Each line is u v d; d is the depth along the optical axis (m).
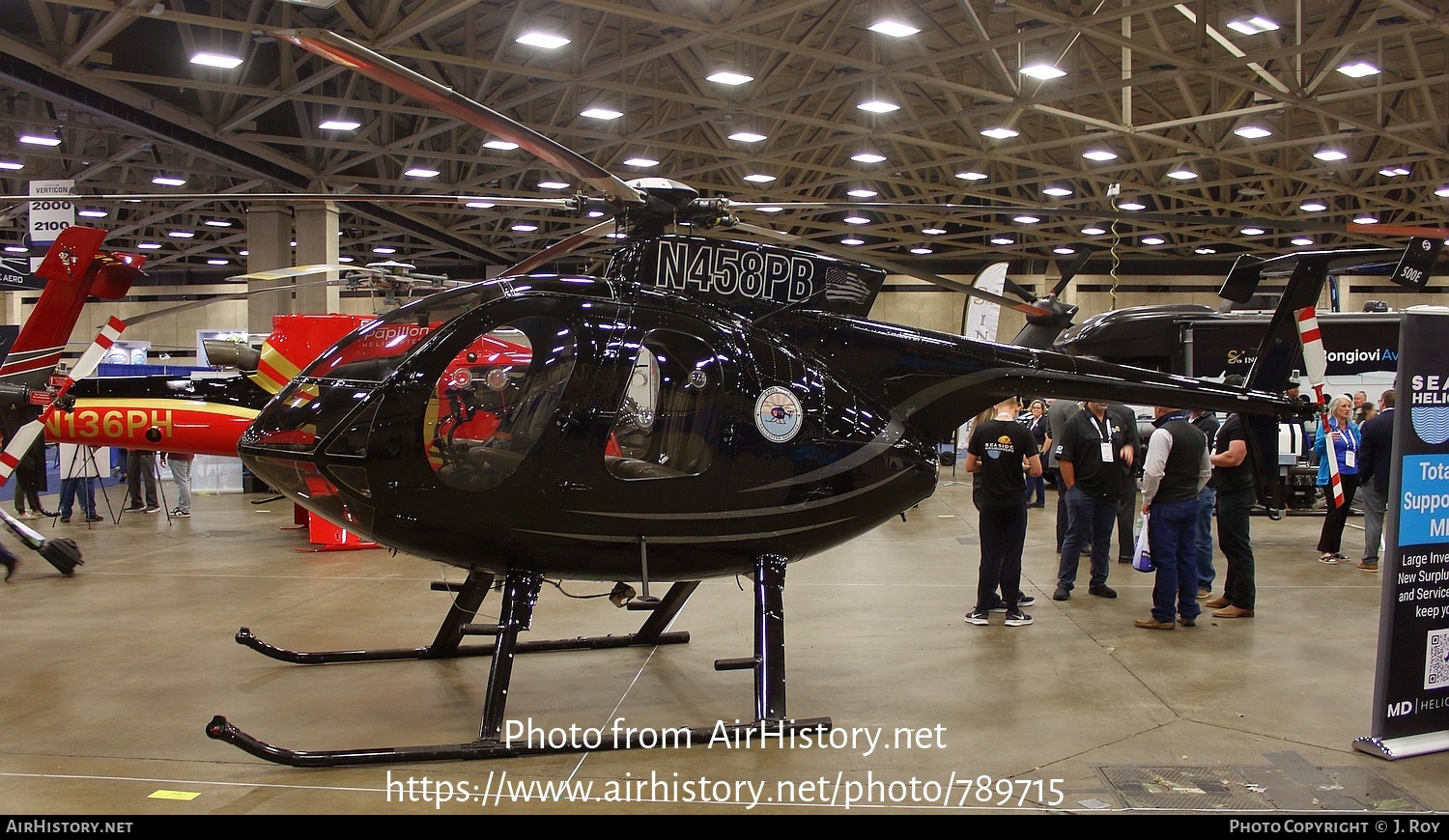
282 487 4.46
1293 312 5.51
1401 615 4.19
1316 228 5.36
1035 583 8.09
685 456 4.55
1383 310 13.84
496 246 28.03
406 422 4.17
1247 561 6.78
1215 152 16.62
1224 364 12.66
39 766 4.02
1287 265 5.54
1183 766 4.05
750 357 4.61
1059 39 14.41
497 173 18.58
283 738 4.35
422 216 23.05
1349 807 3.63
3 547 8.20
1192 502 6.40
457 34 14.25
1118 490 7.45
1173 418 6.45
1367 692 5.07
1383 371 12.80
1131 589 7.82
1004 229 24.45
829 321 4.94
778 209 4.95
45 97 12.55
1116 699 4.96
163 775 3.91
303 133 15.95
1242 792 3.78
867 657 5.79
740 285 4.83
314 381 4.45
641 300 4.55
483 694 4.99
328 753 3.92
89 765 4.03
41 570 8.75
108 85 12.42
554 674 5.39
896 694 5.04
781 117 14.73
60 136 17.44
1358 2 10.84
